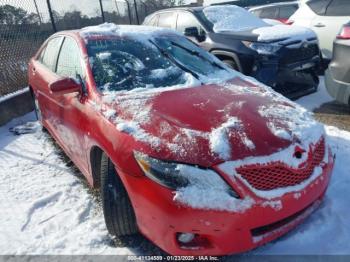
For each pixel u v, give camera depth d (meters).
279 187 2.20
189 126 2.37
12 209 3.25
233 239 2.09
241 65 5.31
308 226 2.66
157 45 3.66
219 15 6.46
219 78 3.41
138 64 3.32
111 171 2.50
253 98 2.92
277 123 2.52
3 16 6.70
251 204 2.08
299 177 2.29
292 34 5.42
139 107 2.64
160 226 2.15
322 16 7.07
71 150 3.55
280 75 5.14
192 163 2.12
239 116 2.52
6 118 6.03
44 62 4.57
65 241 2.75
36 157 4.43
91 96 2.93
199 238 2.14
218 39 5.69
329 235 2.56
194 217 2.04
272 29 5.71
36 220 3.06
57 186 3.62
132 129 2.39
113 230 2.57
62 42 3.99
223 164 2.12
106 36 3.58
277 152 2.25
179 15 6.78
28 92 6.58
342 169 3.45
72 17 8.90
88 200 3.29
